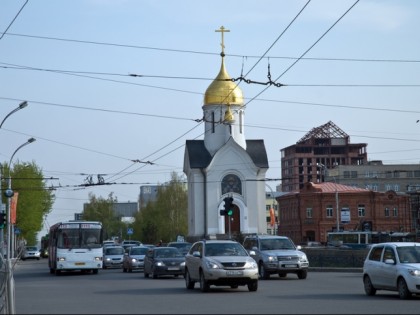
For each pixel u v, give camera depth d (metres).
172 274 36.38
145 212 114.12
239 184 81.38
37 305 20.61
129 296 23.61
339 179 135.50
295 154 171.62
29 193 86.38
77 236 42.56
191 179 83.12
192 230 82.88
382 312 17.33
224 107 82.12
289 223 98.75
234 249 26.45
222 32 82.31
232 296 23.06
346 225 92.31
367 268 23.39
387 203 92.44
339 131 174.00
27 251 89.69
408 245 22.55
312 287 27.41
